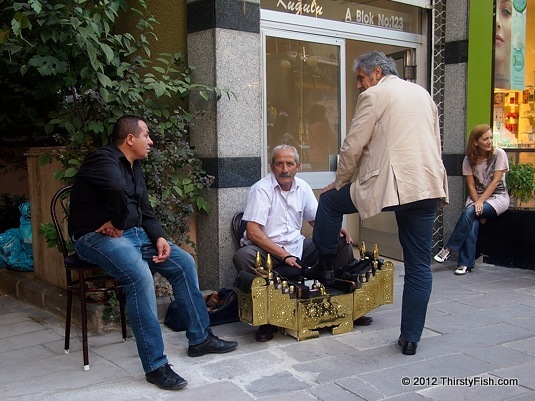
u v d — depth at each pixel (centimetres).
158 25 512
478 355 372
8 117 617
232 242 478
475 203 602
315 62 571
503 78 658
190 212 452
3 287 538
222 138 468
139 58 461
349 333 413
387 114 354
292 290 390
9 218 653
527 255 614
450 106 647
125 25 537
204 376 340
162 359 328
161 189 439
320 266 418
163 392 320
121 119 352
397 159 351
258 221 425
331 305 405
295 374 343
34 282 509
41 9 391
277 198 437
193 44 480
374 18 611
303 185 455
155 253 367
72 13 412
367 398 311
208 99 468
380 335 409
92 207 341
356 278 416
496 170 605
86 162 341
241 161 479
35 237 511
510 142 670
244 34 475
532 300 499
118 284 390
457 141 643
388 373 343
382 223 682
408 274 373
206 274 488
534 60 686
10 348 391
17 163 718
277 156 430
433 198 359
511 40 663
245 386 327
